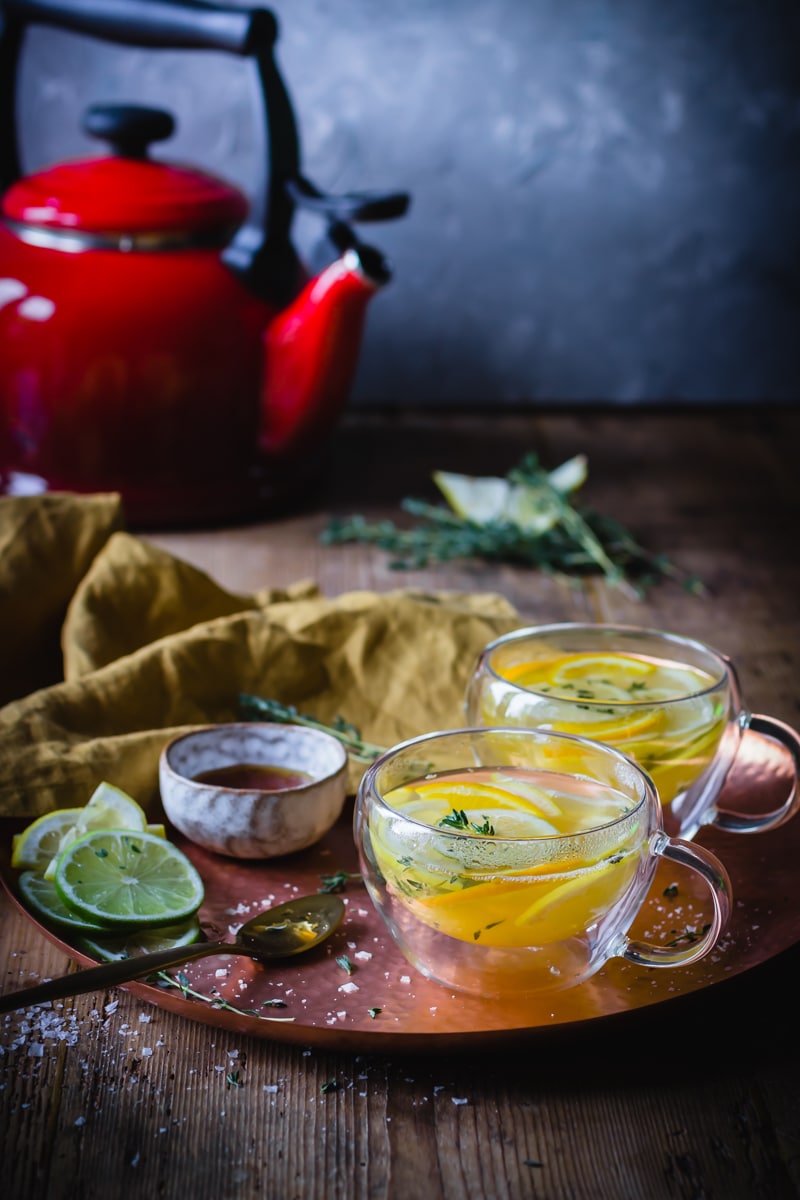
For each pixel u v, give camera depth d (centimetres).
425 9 138
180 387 105
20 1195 55
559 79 142
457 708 80
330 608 83
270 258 105
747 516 121
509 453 137
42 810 70
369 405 153
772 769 75
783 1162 57
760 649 97
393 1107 58
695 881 67
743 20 140
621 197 146
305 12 138
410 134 143
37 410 105
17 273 104
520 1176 56
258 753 73
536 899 57
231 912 66
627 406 155
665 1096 59
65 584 85
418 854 58
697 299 151
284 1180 56
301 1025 58
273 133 104
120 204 105
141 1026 61
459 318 150
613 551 113
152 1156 56
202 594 85
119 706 76
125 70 140
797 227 148
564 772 63
